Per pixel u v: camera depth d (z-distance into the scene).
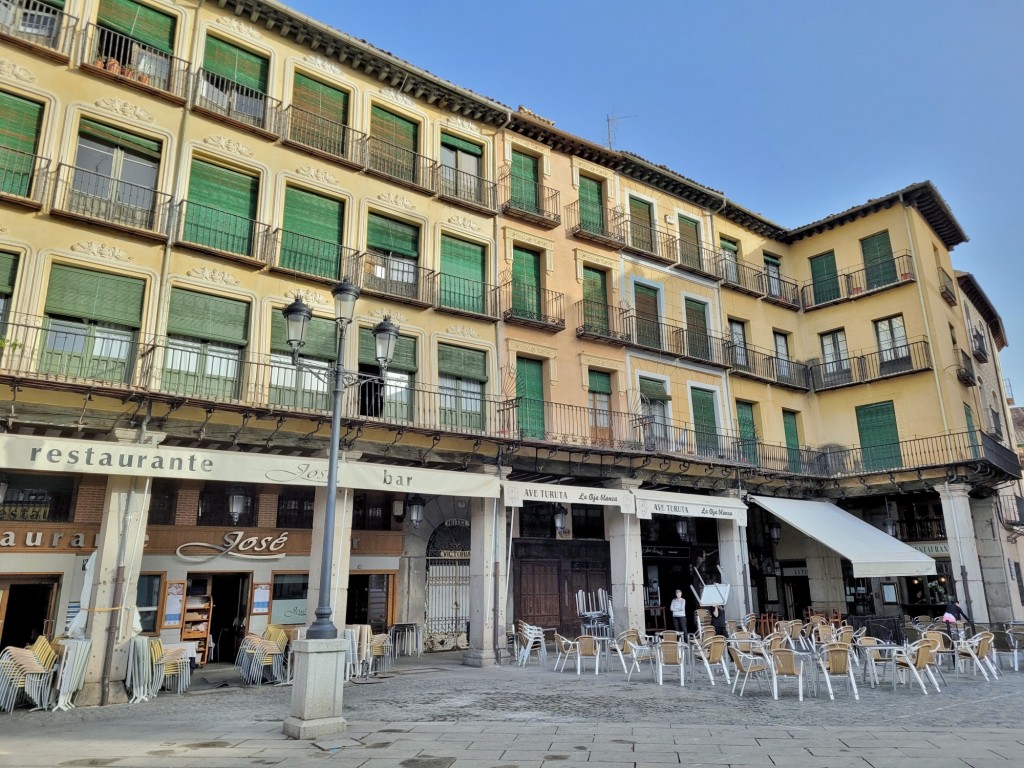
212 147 14.73
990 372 30.31
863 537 20.02
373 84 17.64
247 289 14.50
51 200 12.45
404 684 12.42
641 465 18.50
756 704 10.20
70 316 12.48
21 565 13.27
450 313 17.28
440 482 14.73
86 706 10.58
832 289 25.77
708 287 23.75
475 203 18.44
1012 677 13.05
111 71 13.61
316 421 13.70
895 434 23.03
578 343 19.64
